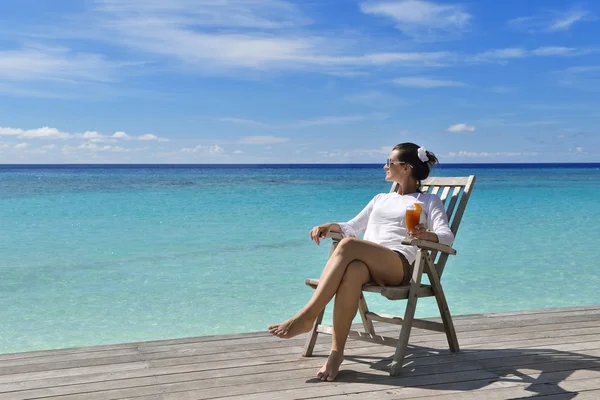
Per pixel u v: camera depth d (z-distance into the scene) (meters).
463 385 2.75
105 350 3.40
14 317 5.75
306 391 2.68
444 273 7.80
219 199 22.67
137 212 16.91
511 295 6.57
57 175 64.25
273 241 10.88
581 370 2.97
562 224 13.35
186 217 15.51
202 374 2.94
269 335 3.73
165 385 2.78
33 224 13.66
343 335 2.91
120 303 6.29
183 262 8.72
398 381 2.82
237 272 7.95
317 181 44.12
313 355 3.28
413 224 3.03
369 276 3.02
